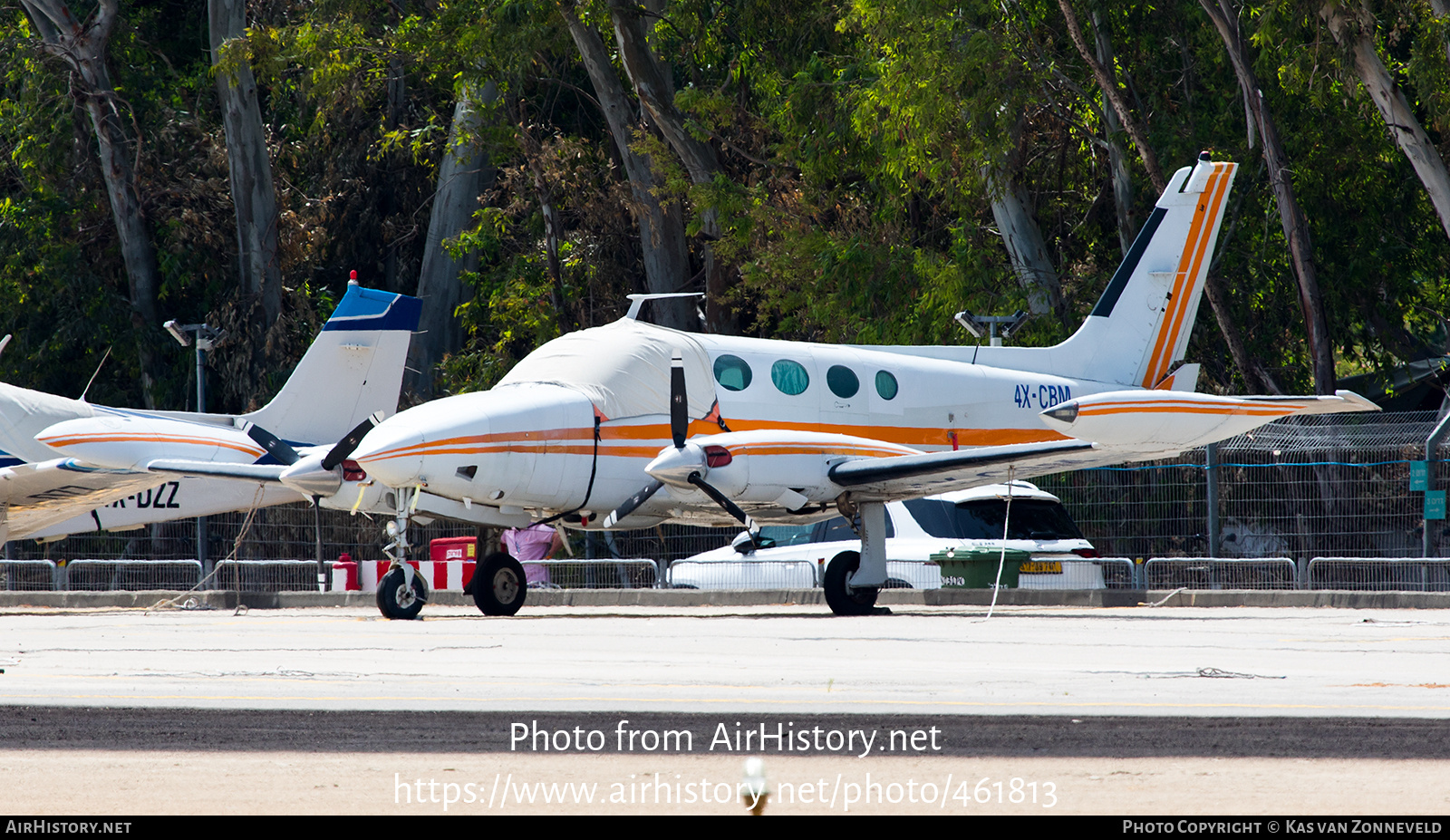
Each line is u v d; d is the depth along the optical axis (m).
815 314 105.00
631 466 56.75
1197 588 68.81
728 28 117.25
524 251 131.00
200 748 18.78
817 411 61.38
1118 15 99.50
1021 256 102.06
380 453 51.91
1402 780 16.31
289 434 77.56
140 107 131.50
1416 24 85.88
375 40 125.00
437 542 82.69
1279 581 66.75
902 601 65.19
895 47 94.31
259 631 46.22
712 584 71.69
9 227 126.44
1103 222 114.12
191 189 130.00
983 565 63.66
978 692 22.36
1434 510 64.31
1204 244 74.69
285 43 121.12
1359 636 39.81
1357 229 101.06
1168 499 71.69
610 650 34.59
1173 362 74.19
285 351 127.75
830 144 105.19
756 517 54.59
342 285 144.25
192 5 144.75
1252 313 107.00
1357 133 96.88
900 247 104.12
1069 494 74.19
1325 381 85.44
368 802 15.43
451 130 127.38
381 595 54.72
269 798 15.62
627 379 57.44
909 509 67.56
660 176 117.06
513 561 59.34
